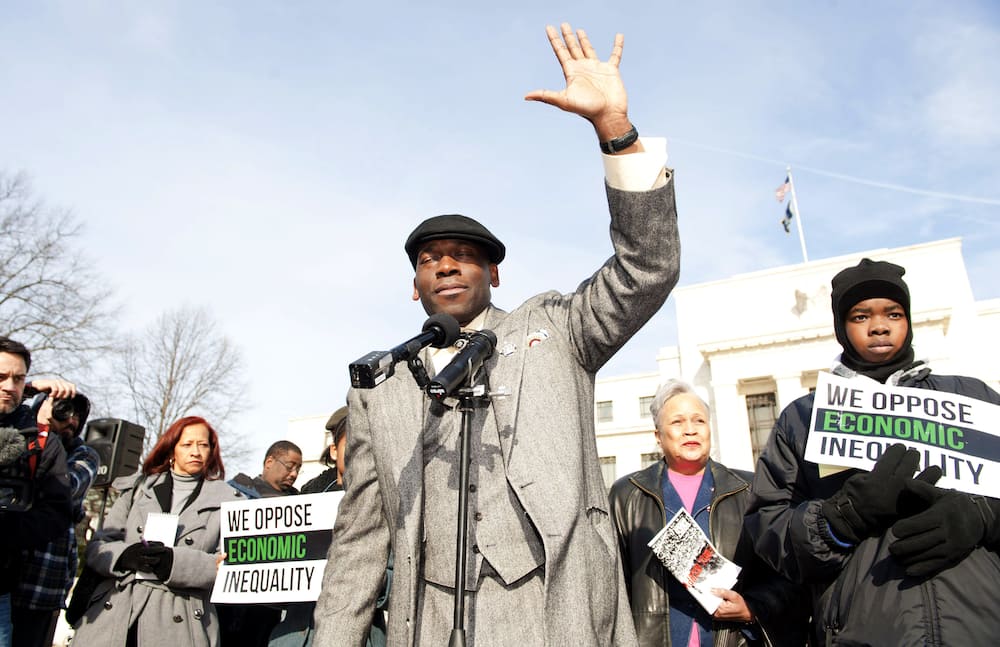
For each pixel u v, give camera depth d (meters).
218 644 4.29
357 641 2.36
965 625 1.99
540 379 2.18
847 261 29.83
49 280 19.03
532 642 1.89
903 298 2.56
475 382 2.19
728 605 3.11
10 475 3.67
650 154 2.03
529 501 1.98
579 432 2.14
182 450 4.61
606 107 2.04
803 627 3.27
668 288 2.10
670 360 34.47
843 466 2.35
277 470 6.17
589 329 2.23
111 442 5.82
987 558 2.09
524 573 1.98
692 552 3.23
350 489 2.46
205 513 4.49
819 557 2.27
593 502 2.14
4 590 3.75
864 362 2.61
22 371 3.87
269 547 4.07
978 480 2.16
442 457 2.20
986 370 28.02
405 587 2.04
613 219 2.08
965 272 28.22
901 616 2.06
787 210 33.56
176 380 23.50
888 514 2.13
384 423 2.30
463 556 1.84
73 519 4.12
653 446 36.56
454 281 2.47
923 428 2.32
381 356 1.83
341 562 2.46
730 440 29.31
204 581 4.11
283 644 3.89
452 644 1.76
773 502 2.68
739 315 31.20
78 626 3.97
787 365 29.45
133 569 3.97
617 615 2.04
